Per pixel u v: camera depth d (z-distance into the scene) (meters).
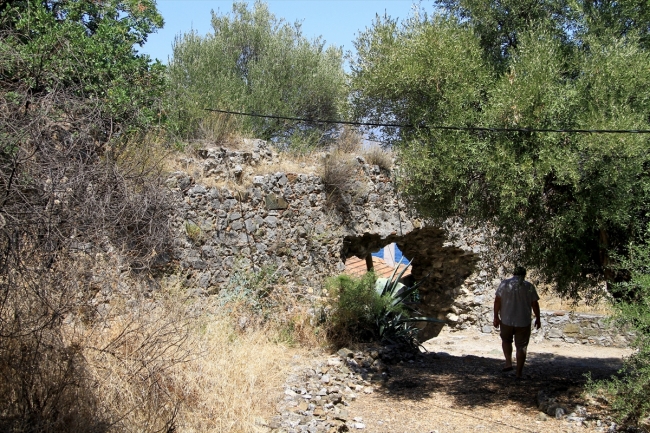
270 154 12.64
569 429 6.90
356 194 12.77
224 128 12.40
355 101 10.36
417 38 9.14
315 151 13.80
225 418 6.18
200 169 11.05
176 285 9.50
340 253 12.61
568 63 8.46
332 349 10.16
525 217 7.89
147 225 7.51
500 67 9.30
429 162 8.33
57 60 7.21
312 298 11.52
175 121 11.52
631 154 6.88
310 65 22.44
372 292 10.99
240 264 10.89
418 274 15.66
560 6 9.35
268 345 9.48
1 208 4.91
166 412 5.84
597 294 8.71
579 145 7.14
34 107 5.65
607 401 7.63
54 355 5.36
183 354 6.61
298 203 12.02
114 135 6.88
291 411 6.93
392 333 10.98
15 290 5.16
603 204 7.20
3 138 5.04
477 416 7.49
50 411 5.14
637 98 7.45
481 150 7.85
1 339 5.17
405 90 9.38
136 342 6.28
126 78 10.05
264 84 21.02
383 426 7.08
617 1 8.62
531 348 13.98
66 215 5.47
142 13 11.53
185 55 21.28
